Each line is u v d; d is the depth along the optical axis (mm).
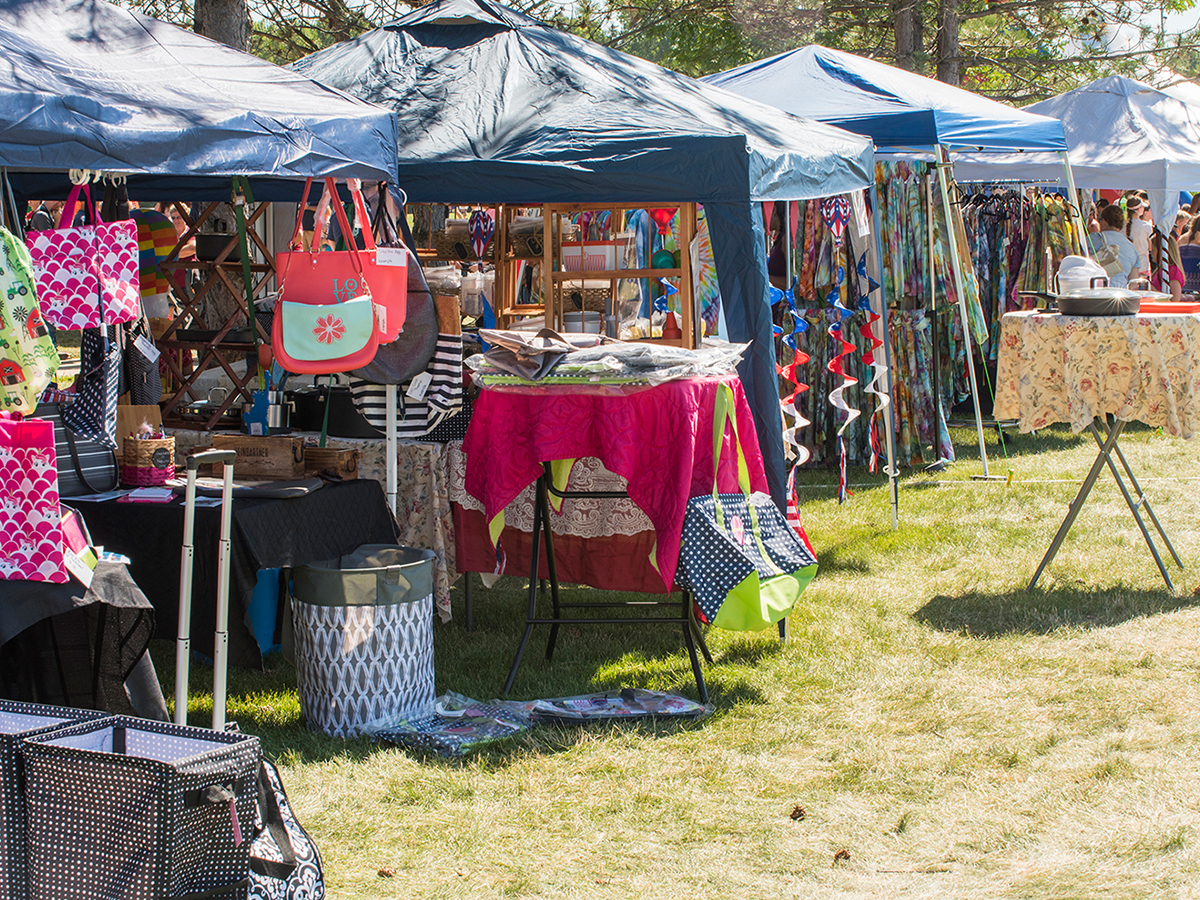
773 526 4613
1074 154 11172
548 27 6551
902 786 3686
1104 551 6406
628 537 5320
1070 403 5305
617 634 5332
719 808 3557
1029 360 5402
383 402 4984
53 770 2338
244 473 4441
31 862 2361
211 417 5672
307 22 14531
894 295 8633
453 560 5379
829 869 3186
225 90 3969
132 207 6250
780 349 7820
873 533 6996
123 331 4477
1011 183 11461
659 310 6754
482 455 4500
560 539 5352
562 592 6105
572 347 4395
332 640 4078
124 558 3244
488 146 5219
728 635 5250
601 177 5012
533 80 5797
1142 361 5199
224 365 5770
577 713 4270
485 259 7488
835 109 7730
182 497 4059
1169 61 21391
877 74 8422
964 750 3943
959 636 5129
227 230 7125
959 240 8734
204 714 4309
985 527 7055
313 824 3426
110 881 2320
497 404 4449
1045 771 3777
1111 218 11016
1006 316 5523
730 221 4949
